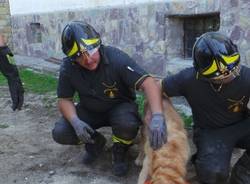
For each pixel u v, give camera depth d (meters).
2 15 6.55
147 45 3.93
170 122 1.86
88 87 2.09
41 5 5.71
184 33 3.77
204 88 1.83
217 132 1.92
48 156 2.46
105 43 4.50
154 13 3.79
